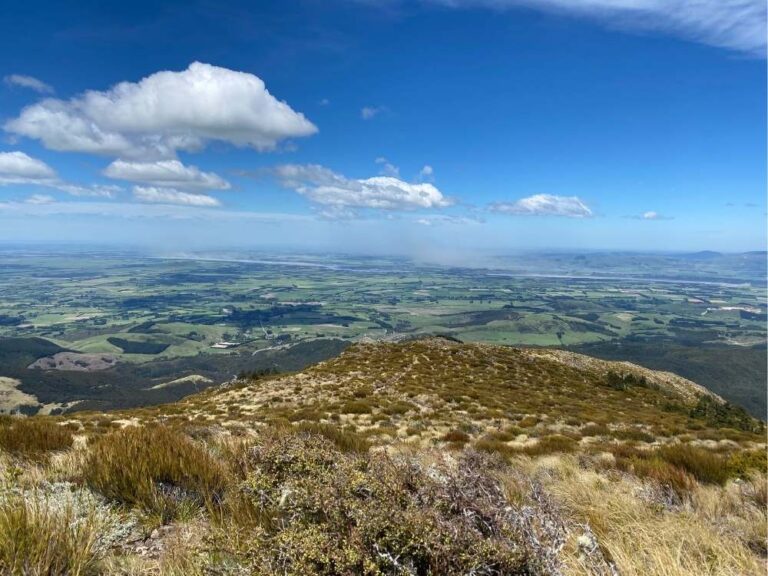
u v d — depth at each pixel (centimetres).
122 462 478
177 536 364
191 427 1185
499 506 351
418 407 2173
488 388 2969
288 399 2430
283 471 439
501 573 276
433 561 274
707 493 697
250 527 364
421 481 376
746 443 1881
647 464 909
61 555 295
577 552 366
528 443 1528
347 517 310
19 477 494
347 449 987
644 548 414
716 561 414
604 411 2548
